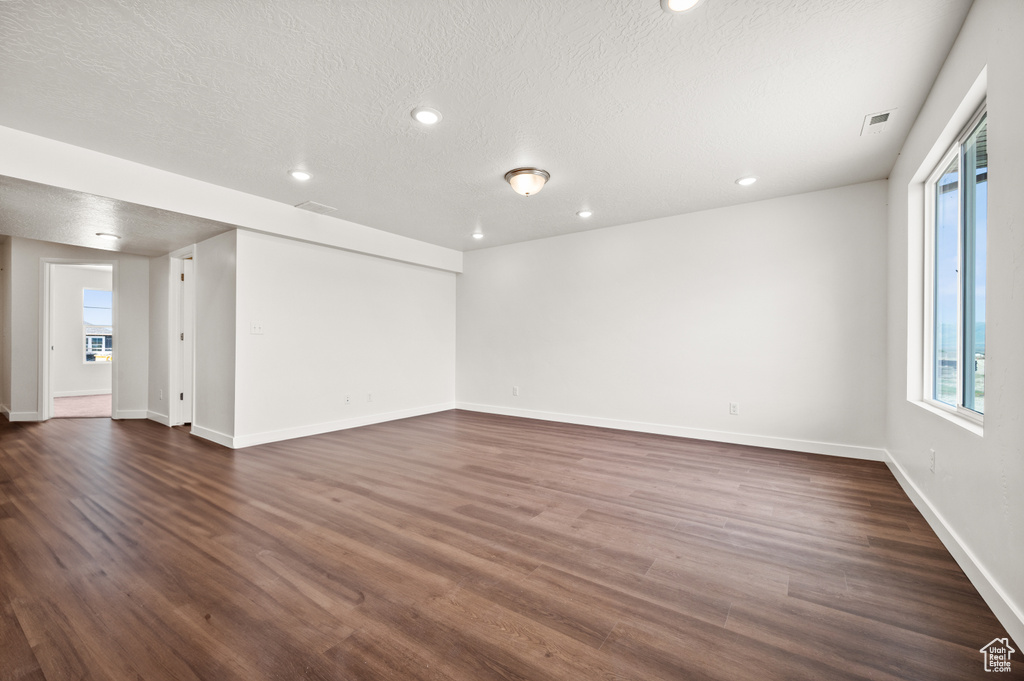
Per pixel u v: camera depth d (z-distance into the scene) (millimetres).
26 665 1409
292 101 2553
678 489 3133
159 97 2500
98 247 5113
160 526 2484
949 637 1552
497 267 6316
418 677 1371
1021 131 1503
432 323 6398
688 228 4770
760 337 4387
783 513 2695
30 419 5746
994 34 1674
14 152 2848
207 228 4191
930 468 2539
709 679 1363
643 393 5086
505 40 2049
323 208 4555
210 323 4613
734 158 3361
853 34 2018
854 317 3967
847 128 2904
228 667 1407
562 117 2744
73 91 2434
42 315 5793
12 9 1810
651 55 2160
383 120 2770
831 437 4070
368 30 1979
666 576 1978
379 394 5668
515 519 2607
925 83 2402
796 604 1759
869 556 2150
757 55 2164
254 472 3514
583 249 5523
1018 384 1534
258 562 2088
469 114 2705
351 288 5324
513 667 1417
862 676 1371
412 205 4469
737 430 4516
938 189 2939
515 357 6145
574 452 4168
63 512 2682
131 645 1508
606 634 1580
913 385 3062
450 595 1826
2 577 1937
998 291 1665
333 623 1638
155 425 5441
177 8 1828
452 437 4805
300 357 4805
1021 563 1503
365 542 2305
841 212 4000
